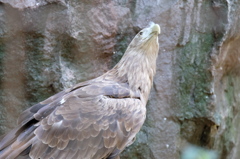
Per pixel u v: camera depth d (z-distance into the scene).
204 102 18.06
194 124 18.34
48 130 12.78
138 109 13.87
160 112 17.75
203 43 17.86
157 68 17.52
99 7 16.56
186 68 17.88
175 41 17.53
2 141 13.02
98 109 13.30
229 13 17.59
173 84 17.80
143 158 17.83
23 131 13.09
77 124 13.00
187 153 18.39
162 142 17.91
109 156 13.63
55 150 12.80
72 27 16.23
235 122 19.89
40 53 16.16
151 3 17.28
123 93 14.02
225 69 18.84
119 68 15.10
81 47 16.55
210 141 18.73
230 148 19.62
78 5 16.27
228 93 19.28
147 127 17.72
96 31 16.56
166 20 17.33
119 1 17.09
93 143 13.16
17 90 16.44
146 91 15.14
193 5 17.52
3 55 16.08
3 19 15.72
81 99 13.41
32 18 15.85
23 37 16.00
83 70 16.78
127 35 17.19
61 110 13.05
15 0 15.61
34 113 13.59
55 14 16.03
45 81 16.34
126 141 13.62
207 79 17.94
